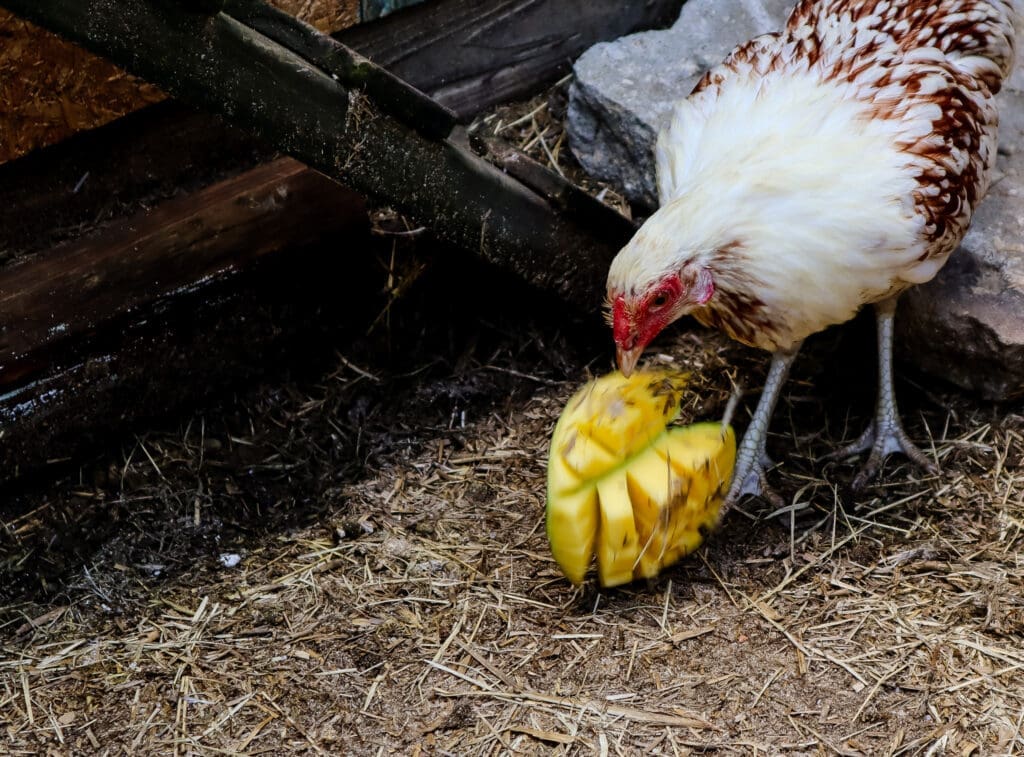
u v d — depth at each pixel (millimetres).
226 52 843
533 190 942
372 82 872
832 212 814
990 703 795
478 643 849
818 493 919
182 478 961
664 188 882
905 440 927
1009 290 929
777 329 848
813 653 827
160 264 979
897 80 857
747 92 875
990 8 897
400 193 912
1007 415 947
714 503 885
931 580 859
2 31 940
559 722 804
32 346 942
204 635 865
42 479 957
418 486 953
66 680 844
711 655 832
